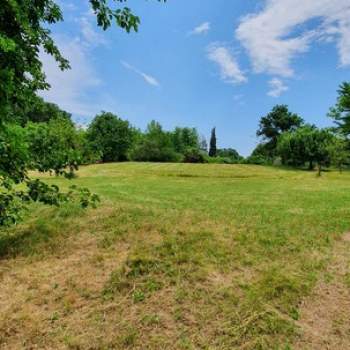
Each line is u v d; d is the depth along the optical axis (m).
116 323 2.79
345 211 7.88
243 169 32.66
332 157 29.30
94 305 3.09
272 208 8.33
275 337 2.62
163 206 8.23
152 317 2.88
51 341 2.55
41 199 3.20
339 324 2.85
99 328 2.72
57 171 3.39
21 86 2.97
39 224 5.84
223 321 2.82
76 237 5.22
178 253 4.34
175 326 2.76
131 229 5.57
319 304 3.19
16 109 3.20
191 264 4.00
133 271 3.77
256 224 6.24
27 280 3.61
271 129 51.66
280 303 3.14
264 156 52.47
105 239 5.06
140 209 7.30
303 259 4.38
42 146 3.26
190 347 2.49
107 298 3.21
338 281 3.72
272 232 5.62
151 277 3.64
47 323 2.78
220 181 19.67
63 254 4.48
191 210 7.75
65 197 3.36
